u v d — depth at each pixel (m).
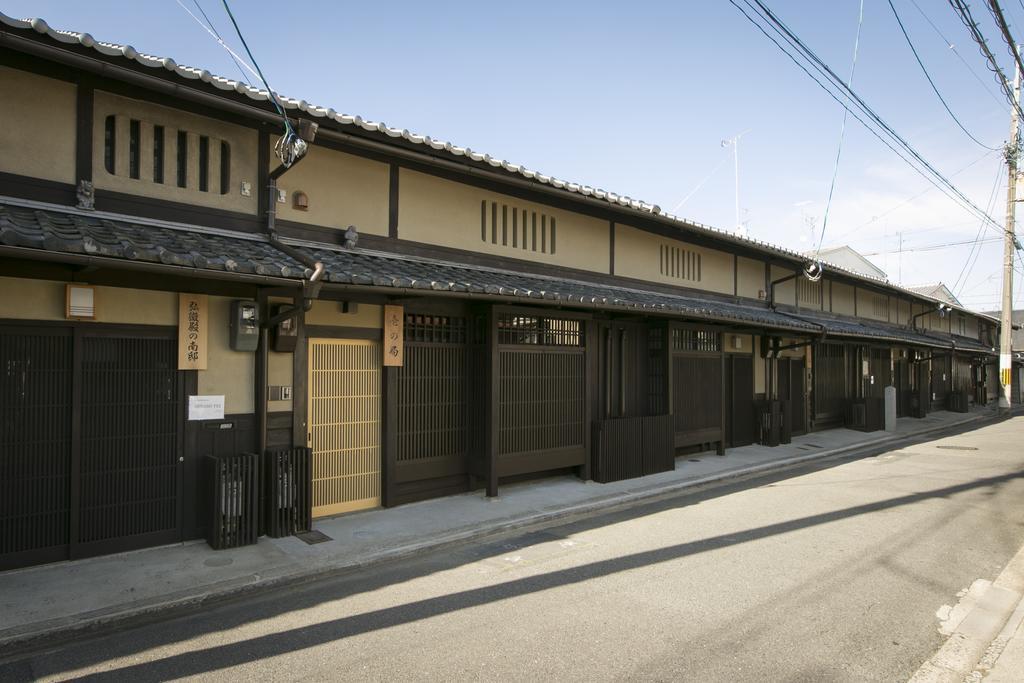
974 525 7.64
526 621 4.70
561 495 8.87
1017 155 23.34
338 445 7.48
